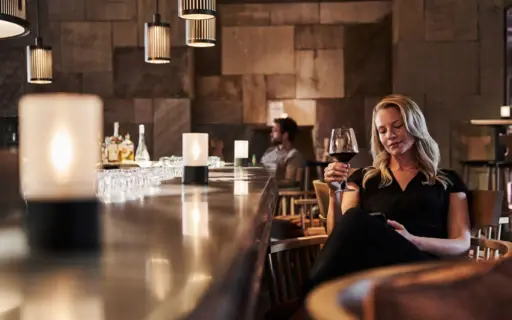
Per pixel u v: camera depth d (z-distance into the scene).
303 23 7.25
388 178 2.44
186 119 6.95
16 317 0.53
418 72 6.75
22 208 1.43
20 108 0.87
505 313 0.59
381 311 0.55
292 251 1.95
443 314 0.56
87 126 0.88
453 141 6.74
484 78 6.70
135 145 6.96
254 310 0.99
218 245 0.88
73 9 6.91
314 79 7.27
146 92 6.96
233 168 4.04
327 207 2.71
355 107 7.25
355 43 7.23
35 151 0.87
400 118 2.41
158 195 1.76
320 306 0.59
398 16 6.74
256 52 7.29
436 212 2.37
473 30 6.70
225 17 7.29
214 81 7.30
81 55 6.93
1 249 0.86
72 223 0.86
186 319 0.52
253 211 1.32
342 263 1.69
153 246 0.88
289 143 6.34
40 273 0.71
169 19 6.91
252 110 7.30
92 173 0.88
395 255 1.70
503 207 3.51
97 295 0.60
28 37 6.93
